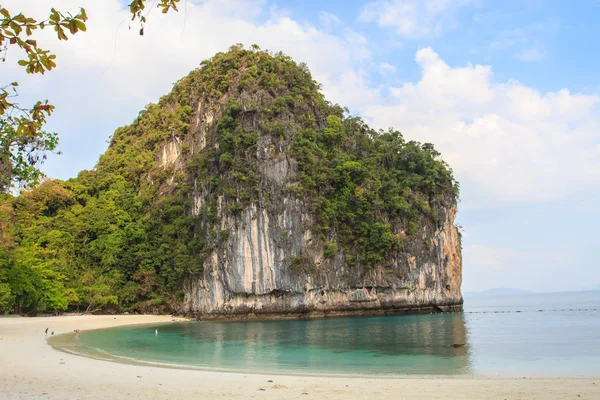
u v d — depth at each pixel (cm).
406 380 1922
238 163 6781
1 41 698
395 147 8106
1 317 5416
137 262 7412
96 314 6912
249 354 2983
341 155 7325
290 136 7025
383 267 7094
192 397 1486
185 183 7781
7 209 4288
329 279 6750
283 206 6638
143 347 3309
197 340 3862
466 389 1712
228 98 7719
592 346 3262
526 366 2456
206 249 6850
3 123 1717
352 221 6975
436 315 7012
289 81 7706
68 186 8375
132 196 8212
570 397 1572
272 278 6538
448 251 7894
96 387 1593
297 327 5153
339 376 2072
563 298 19638
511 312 8400
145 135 9431
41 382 1658
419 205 7481
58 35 699
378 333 4391
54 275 6156
